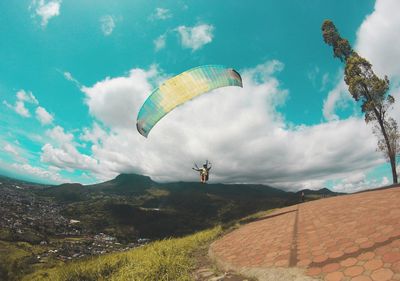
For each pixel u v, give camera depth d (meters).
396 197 8.91
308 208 12.89
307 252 5.88
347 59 31.78
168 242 11.08
